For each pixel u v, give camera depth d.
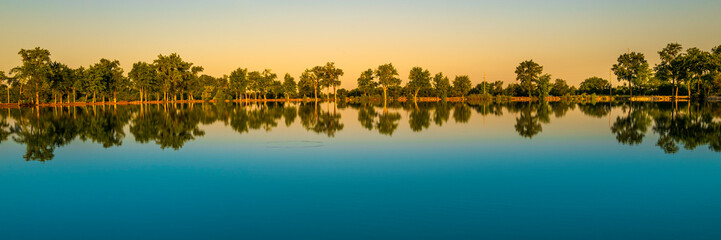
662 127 29.28
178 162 16.09
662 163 15.30
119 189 12.05
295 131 27.67
